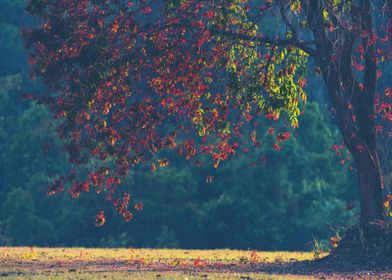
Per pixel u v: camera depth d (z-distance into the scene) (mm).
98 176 40969
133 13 38500
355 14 38312
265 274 33219
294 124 39562
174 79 38438
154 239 97438
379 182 39562
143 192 97812
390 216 41969
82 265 37812
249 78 38688
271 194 97250
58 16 38438
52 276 30281
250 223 96875
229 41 38938
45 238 96812
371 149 39469
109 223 97625
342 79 38938
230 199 96312
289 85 38906
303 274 34312
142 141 39812
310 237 97750
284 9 39188
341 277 33094
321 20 38438
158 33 38406
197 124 40875
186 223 97625
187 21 38094
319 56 38906
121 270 34688
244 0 39375
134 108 39062
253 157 96938
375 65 39125
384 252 37188
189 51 38250
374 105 39562
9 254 45812
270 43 38938
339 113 39094
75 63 39031
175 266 37844
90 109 39375
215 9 38375
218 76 40594
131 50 38938
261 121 97000
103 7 38875
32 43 39125
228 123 40031
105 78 37969
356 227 38719
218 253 52812
